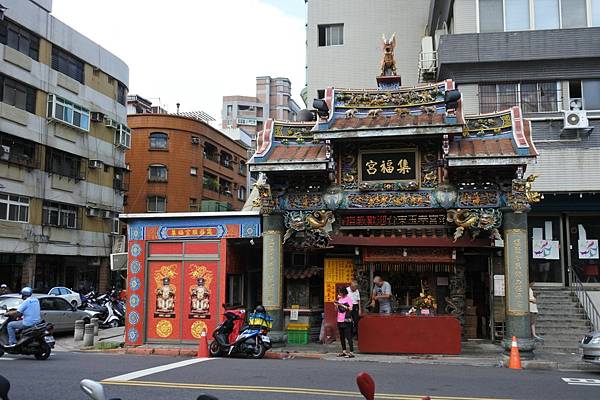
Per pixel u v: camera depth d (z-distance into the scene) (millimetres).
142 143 45750
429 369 11914
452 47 19969
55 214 33594
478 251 16578
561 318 16516
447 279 16828
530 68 19672
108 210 38375
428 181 14688
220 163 52781
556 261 18891
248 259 17594
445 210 14672
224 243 15703
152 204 45250
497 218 14094
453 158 13523
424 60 23422
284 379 10195
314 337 16500
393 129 13914
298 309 16266
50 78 32938
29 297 13758
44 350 13273
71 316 20828
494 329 16406
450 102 13812
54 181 33125
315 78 29641
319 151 15055
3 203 29562
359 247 15969
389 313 15141
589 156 18266
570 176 18266
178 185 45844
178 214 15953
